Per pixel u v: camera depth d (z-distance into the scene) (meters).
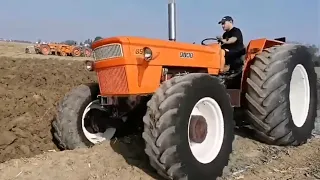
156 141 3.49
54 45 35.19
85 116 5.21
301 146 5.39
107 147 4.77
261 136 5.17
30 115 7.16
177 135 3.54
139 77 3.96
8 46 40.31
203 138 4.08
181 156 3.57
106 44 4.05
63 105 5.11
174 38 5.01
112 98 4.23
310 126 5.61
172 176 3.59
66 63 17.22
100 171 4.03
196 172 3.73
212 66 4.82
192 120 3.94
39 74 12.63
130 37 3.94
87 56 37.06
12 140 6.12
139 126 5.25
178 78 3.82
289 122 5.03
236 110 5.43
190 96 3.71
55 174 3.95
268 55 5.01
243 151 5.01
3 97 7.95
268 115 4.88
